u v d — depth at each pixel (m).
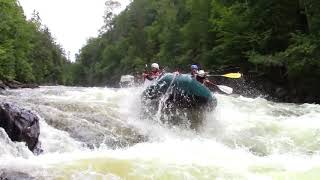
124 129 9.89
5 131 7.06
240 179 6.09
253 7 26.36
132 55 64.75
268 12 25.42
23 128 7.34
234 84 26.83
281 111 13.55
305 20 24.25
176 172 6.17
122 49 72.94
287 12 24.83
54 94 16.39
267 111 13.41
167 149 7.68
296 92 21.73
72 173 5.84
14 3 33.44
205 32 32.81
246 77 26.11
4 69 31.69
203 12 33.88
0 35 32.28
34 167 5.96
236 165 6.76
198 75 12.01
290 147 9.65
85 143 8.77
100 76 81.62
